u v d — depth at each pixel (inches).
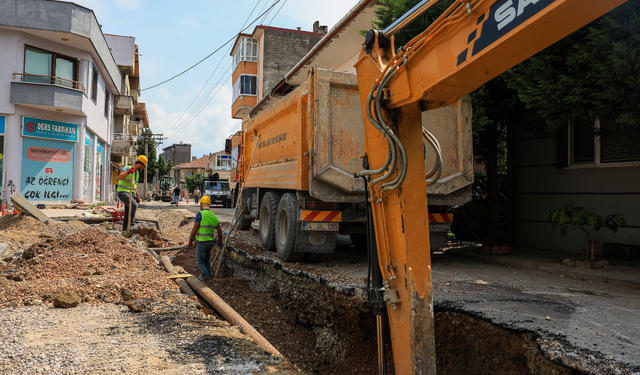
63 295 171.5
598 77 184.7
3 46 606.5
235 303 251.1
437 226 251.3
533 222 315.9
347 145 218.2
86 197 748.0
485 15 81.7
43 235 334.3
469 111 239.1
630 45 168.6
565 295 176.9
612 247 257.8
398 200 110.7
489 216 291.9
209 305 194.9
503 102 267.1
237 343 135.0
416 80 100.3
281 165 276.2
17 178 618.2
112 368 112.8
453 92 99.4
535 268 239.6
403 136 110.2
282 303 235.8
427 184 125.6
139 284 201.0
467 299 167.9
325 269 224.2
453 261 272.2
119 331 143.2
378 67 115.1
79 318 156.8
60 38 652.1
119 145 1023.6
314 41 1111.6
